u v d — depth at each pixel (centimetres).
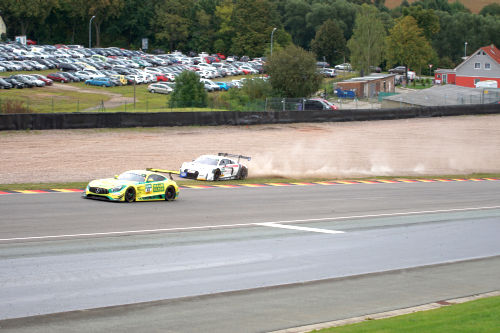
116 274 1648
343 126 7469
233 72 14362
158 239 2144
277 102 8850
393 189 4162
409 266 1948
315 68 10388
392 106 9794
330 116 7588
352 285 1666
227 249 2045
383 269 1886
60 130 5522
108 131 5725
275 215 2853
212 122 6531
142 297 1455
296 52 10356
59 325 1231
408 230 2628
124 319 1286
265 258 1942
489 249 2311
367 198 3631
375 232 2533
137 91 10538
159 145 5388
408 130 7550
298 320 1324
